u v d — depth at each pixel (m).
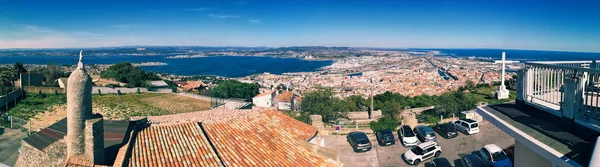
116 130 13.40
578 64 11.88
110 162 11.50
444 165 19.88
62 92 60.28
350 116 37.31
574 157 7.13
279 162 13.33
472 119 29.23
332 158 14.11
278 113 18.53
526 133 8.82
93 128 10.87
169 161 11.94
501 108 11.42
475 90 53.75
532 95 10.66
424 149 22.66
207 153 12.82
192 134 14.34
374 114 37.00
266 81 126.62
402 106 39.97
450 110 33.91
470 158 20.34
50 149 11.83
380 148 25.61
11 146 22.62
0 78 57.62
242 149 13.88
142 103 52.56
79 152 10.94
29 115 41.00
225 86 64.62
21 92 54.06
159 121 16.70
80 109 10.87
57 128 13.66
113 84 74.94
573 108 8.49
